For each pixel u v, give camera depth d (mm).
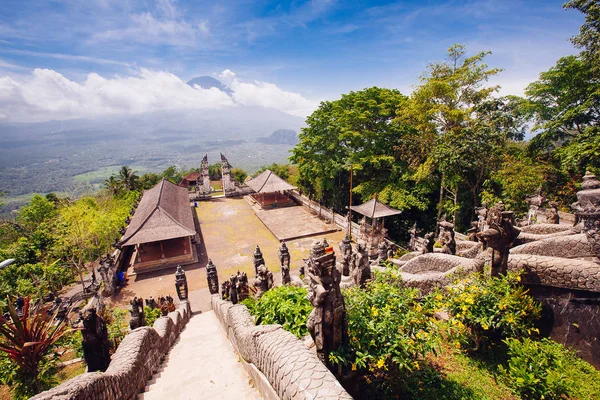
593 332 7340
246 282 13992
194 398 5875
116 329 12664
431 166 26594
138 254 26594
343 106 36750
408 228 32562
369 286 7336
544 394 6141
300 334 6496
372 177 34344
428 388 6742
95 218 26359
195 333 12000
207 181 51094
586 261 7629
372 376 6457
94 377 4723
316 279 5219
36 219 38219
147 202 35156
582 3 21031
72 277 27547
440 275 9281
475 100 26906
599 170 20109
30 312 9773
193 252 29219
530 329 7336
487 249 9367
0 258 25156
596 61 21922
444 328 7410
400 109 31141
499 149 24875
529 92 28453
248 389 5801
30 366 8148
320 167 36406
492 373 7309
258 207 42781
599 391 6535
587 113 24500
